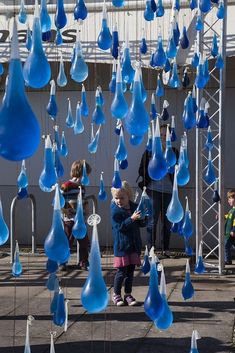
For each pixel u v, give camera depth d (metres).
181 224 4.90
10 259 8.41
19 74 1.95
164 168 3.12
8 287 6.62
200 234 7.23
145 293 6.30
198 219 7.25
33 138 1.95
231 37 8.12
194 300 6.04
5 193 10.04
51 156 3.40
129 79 3.67
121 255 5.77
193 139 9.20
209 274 7.30
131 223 5.64
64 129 9.55
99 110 5.01
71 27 8.06
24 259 8.46
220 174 7.16
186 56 7.41
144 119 2.76
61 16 3.89
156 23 7.72
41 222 9.95
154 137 3.13
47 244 2.64
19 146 1.93
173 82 4.88
